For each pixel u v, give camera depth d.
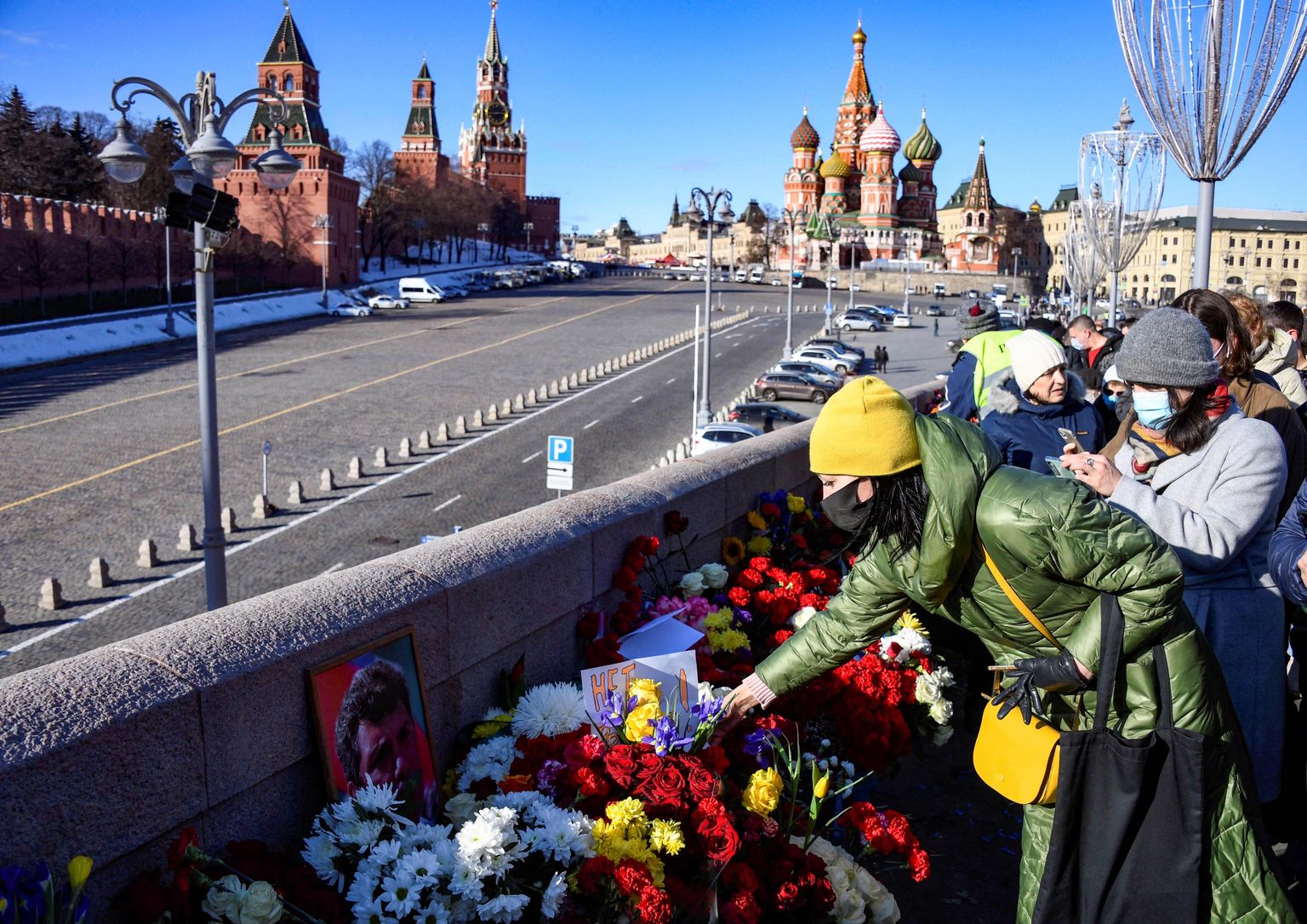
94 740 2.27
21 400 41.69
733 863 3.11
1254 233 140.00
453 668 3.48
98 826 2.28
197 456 31.84
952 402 6.14
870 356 67.75
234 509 25.97
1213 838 2.76
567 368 55.31
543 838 2.87
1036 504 2.62
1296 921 2.80
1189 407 3.34
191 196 11.47
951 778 4.95
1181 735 2.70
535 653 3.98
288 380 48.50
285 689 2.78
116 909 2.31
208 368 12.08
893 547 2.88
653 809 3.09
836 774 4.05
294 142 103.56
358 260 113.69
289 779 2.81
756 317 92.00
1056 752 2.80
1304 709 3.88
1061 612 2.79
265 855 2.62
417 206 134.88
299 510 26.17
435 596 3.38
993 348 5.95
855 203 153.38
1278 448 3.28
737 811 3.38
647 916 2.73
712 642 4.59
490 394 45.69
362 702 2.99
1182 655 2.75
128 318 67.75
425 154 154.00
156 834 2.42
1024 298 105.06
